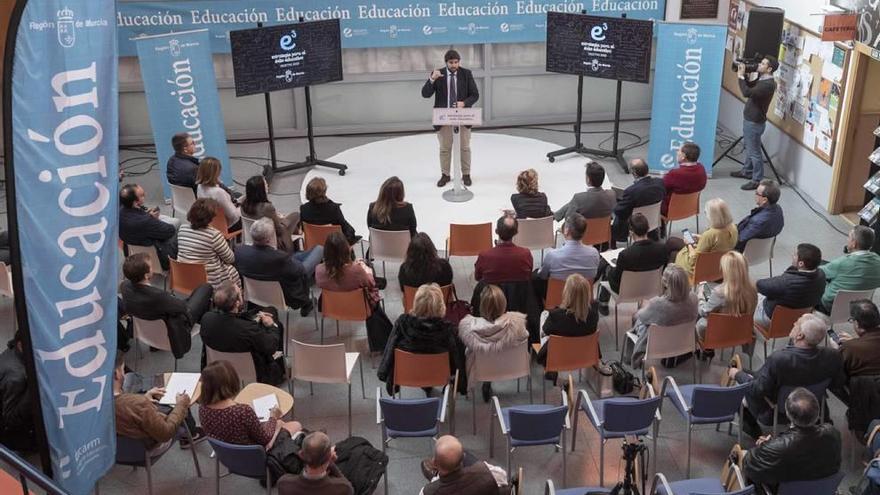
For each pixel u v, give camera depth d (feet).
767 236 24.98
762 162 33.06
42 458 15.25
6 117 13.42
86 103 14.19
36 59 13.53
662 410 21.33
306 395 22.06
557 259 22.72
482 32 37.45
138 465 17.72
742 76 32.42
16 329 24.77
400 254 25.52
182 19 35.86
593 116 39.81
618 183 34.01
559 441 19.42
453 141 31.81
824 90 30.73
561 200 32.53
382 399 17.84
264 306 23.26
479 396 21.91
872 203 27.78
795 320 21.27
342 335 24.53
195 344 24.11
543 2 37.17
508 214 22.57
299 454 16.17
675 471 19.38
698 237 24.97
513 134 38.91
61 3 13.60
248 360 19.77
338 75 33.47
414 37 37.29
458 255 26.32
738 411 19.47
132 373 19.70
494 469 15.89
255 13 36.14
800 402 15.55
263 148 38.01
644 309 20.68
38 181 13.94
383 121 39.27
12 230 13.87
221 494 18.69
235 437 16.67
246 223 26.50
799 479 15.75
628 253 22.84
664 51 32.73
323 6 36.40
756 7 33.35
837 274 22.38
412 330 19.17
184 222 31.19
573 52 33.60
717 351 23.57
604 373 21.45
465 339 19.66
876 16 27.07
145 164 36.47
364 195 33.24
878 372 18.47
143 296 20.77
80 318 14.94
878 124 29.60
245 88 31.94
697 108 33.24
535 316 22.34
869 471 16.35
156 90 31.60
